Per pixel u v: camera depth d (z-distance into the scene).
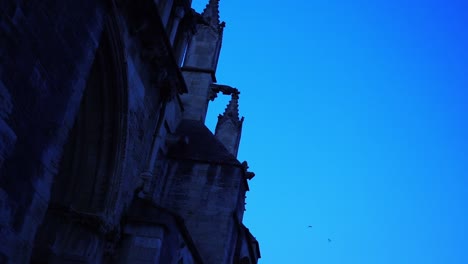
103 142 25.86
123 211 27.48
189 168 38.03
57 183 25.67
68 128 19.66
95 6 20.88
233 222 37.25
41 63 18.34
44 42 18.44
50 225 25.16
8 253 17.41
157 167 37.22
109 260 26.77
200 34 45.41
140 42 26.95
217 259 35.75
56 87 19.08
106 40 24.31
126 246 27.41
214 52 44.84
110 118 25.81
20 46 17.44
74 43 19.83
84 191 25.80
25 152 17.89
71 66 19.70
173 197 37.34
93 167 25.84
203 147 39.03
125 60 25.33
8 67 17.03
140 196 29.17
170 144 38.34
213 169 37.97
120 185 26.11
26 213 18.02
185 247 30.98
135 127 27.28
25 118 17.83
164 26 28.95
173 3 31.72
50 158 18.89
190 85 43.38
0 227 17.05
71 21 19.66
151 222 27.83
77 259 24.94
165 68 28.83
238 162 38.19
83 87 20.28
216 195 37.38
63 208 25.27
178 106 41.16
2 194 17.09
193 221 36.78
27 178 18.00
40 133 18.47
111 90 25.50
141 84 27.52
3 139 16.98
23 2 17.45
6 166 17.20
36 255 24.72
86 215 25.25
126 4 25.06
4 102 16.92
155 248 27.41
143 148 28.47
